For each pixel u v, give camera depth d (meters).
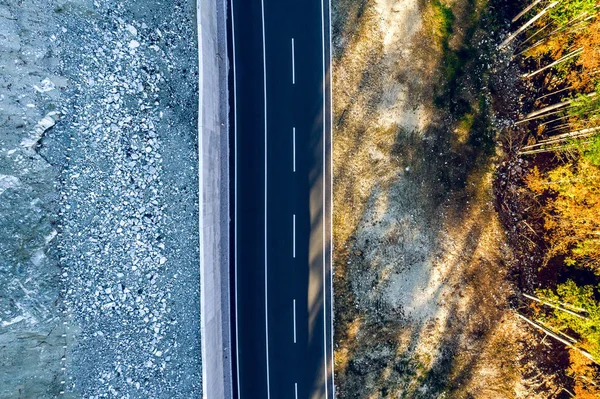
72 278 16.38
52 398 15.82
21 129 15.50
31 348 15.48
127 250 17.16
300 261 20.47
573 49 18.89
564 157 20.23
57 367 15.95
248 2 20.23
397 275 20.83
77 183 16.52
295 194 20.52
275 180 20.47
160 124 17.81
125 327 17.03
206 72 18.28
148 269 17.42
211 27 19.03
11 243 15.40
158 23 17.92
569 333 20.09
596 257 20.05
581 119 18.31
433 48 21.12
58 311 16.05
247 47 20.30
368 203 20.72
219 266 19.75
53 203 16.17
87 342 16.44
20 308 15.38
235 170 20.36
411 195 21.00
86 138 16.67
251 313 20.28
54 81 16.06
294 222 20.48
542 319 20.83
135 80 17.45
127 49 17.34
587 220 19.22
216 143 19.59
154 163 17.64
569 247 20.98
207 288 18.30
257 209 20.41
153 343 17.39
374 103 20.78
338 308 20.50
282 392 20.30
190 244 18.19
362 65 20.73
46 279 15.95
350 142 20.67
